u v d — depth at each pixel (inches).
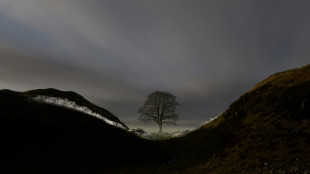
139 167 1182.9
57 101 2410.2
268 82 1632.6
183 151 1444.4
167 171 1058.1
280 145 895.7
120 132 1961.1
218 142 1253.7
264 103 1366.9
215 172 875.4
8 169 940.6
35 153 1147.9
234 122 1401.3
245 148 995.9
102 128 1876.2
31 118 1473.9
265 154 876.6
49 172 978.1
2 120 1304.1
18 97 2057.1
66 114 1930.4
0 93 1950.1
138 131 2554.1
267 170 742.5
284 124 1046.4
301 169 684.1
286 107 1168.2
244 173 776.3
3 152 1067.9
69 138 1427.2
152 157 1434.5
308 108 1060.5
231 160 952.3
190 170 1003.9
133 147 1642.5
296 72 1496.1
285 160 780.0
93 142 1502.2
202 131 1643.7
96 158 1262.3
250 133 1119.0
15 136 1224.8
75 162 1155.3
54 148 1254.3
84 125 1780.3
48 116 1711.4
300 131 937.5
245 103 1568.7
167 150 1590.8
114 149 1486.2
